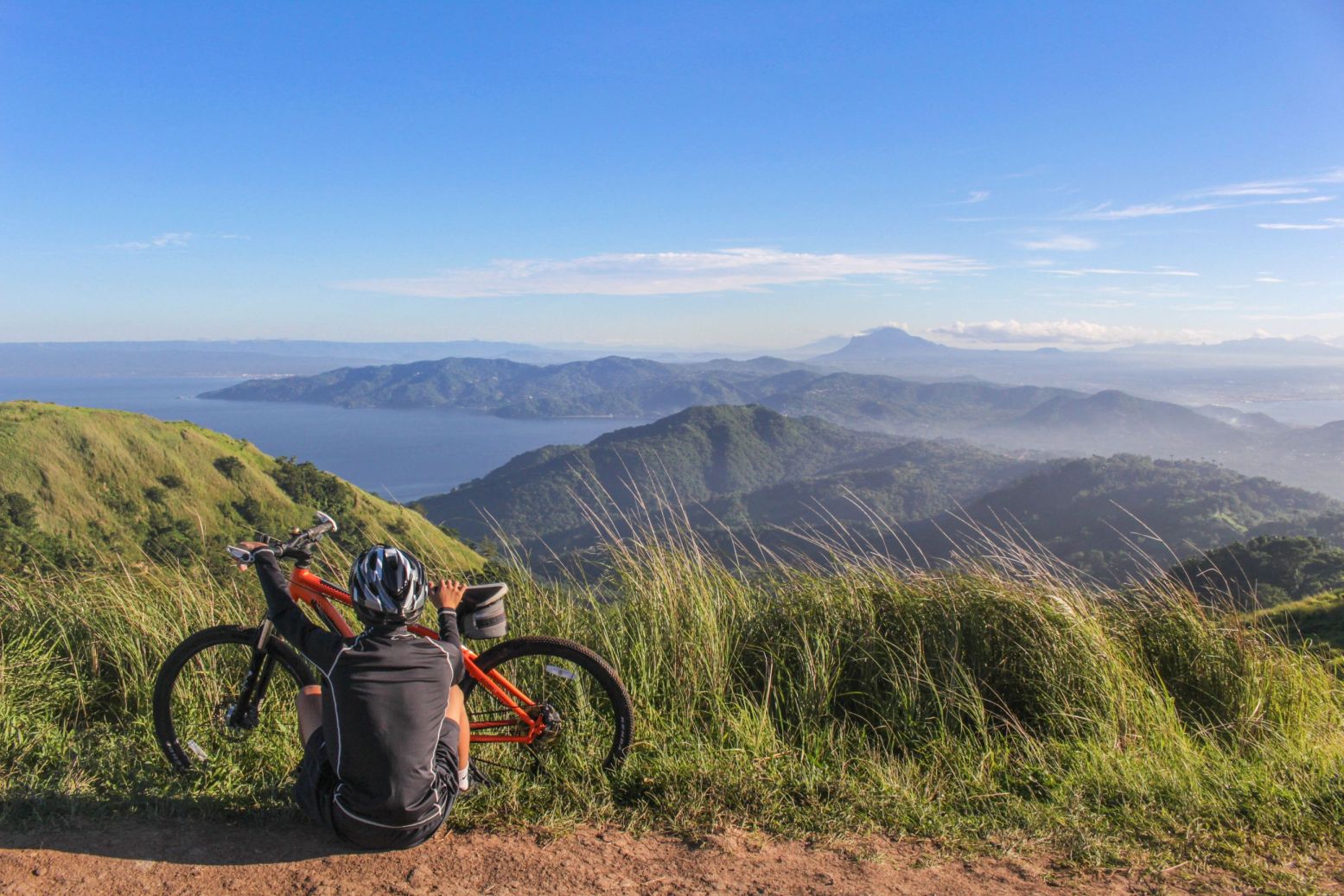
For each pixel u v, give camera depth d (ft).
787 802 10.71
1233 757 13.34
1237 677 15.17
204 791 10.60
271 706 12.68
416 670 8.89
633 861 9.17
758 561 17.28
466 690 10.61
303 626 9.59
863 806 10.65
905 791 11.10
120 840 9.37
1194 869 9.50
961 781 11.63
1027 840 10.04
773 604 16.15
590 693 12.80
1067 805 11.04
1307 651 16.38
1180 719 14.65
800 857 9.43
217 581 17.10
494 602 10.48
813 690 14.12
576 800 10.41
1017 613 15.14
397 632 9.11
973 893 8.77
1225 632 15.90
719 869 9.04
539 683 13.02
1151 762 12.35
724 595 16.39
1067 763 12.50
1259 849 10.03
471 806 10.12
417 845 8.90
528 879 8.67
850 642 14.99
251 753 11.48
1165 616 16.39
